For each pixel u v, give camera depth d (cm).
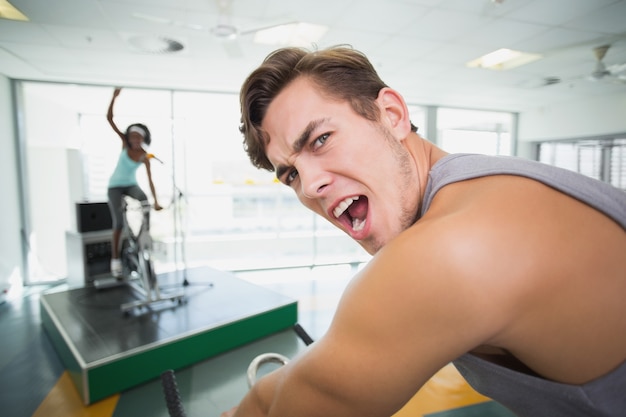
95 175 674
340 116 52
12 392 259
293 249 724
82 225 451
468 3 311
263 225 832
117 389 254
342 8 321
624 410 36
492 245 31
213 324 313
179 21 333
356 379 33
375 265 36
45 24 348
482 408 237
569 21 344
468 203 37
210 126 634
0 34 370
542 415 42
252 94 56
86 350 264
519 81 545
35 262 547
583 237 34
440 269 31
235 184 787
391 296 32
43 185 600
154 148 600
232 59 445
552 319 33
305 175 55
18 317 412
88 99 636
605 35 375
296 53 55
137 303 342
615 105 616
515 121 810
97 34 372
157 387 263
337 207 58
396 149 55
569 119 690
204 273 485
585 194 36
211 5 311
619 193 39
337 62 53
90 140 645
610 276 34
